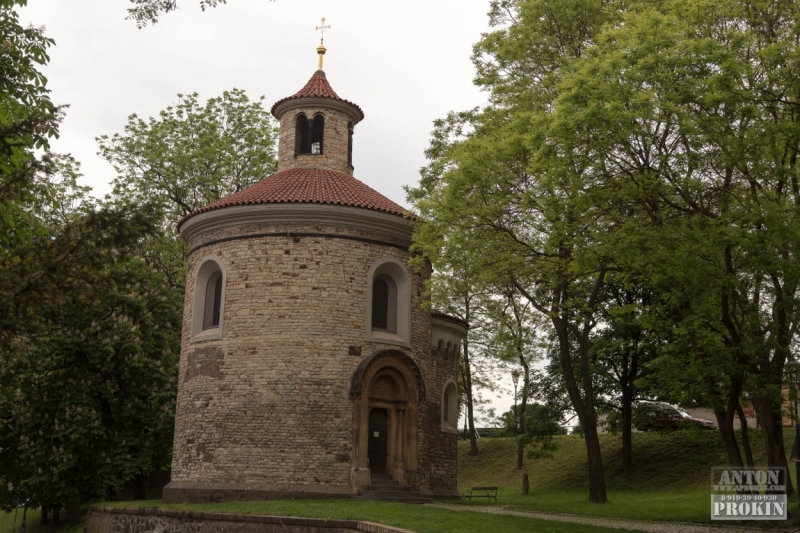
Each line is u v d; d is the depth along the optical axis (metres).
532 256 25.70
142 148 46.19
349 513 21.16
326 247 29.98
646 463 43.50
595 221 22.84
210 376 29.75
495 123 29.56
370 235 30.81
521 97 29.59
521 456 51.38
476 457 56.28
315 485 28.05
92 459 35.25
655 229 20.56
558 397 43.12
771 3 22.69
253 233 30.23
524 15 29.95
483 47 30.91
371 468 29.45
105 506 30.17
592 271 23.52
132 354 36.22
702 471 40.19
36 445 34.53
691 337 24.41
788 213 20.28
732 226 20.58
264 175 47.91
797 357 24.80
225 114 48.78
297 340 29.09
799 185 22.95
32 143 18.33
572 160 21.03
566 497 39.22
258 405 28.75
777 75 20.52
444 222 26.73
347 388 29.11
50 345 34.50
